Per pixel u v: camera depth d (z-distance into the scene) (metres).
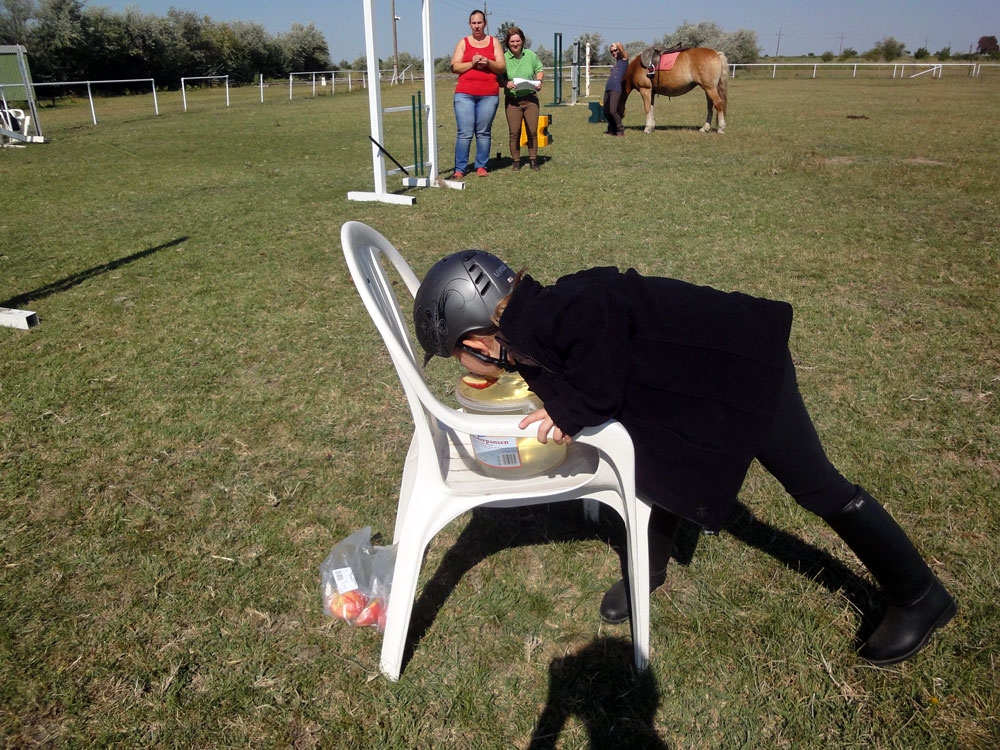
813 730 1.68
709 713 1.74
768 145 10.70
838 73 36.88
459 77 8.43
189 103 25.33
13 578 2.21
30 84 13.95
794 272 4.74
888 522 1.71
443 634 2.00
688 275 4.73
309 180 8.78
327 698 1.81
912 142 10.59
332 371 3.55
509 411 1.96
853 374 3.33
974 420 2.93
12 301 4.56
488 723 1.73
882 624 1.85
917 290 4.36
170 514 2.51
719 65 12.36
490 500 1.83
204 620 2.05
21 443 2.95
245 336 3.97
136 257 5.51
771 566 2.20
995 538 2.26
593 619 2.04
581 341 1.51
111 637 1.99
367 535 2.27
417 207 7.09
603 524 2.43
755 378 1.54
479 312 1.62
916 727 1.67
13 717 1.76
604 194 7.40
